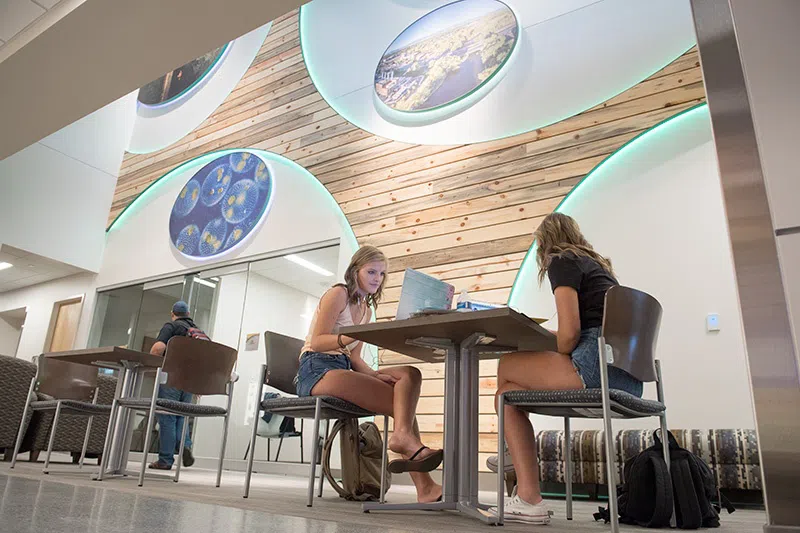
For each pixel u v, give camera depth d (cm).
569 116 471
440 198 514
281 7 348
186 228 699
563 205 454
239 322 612
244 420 559
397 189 542
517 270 455
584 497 354
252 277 621
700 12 145
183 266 687
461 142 519
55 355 342
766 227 125
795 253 121
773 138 129
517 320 175
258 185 647
